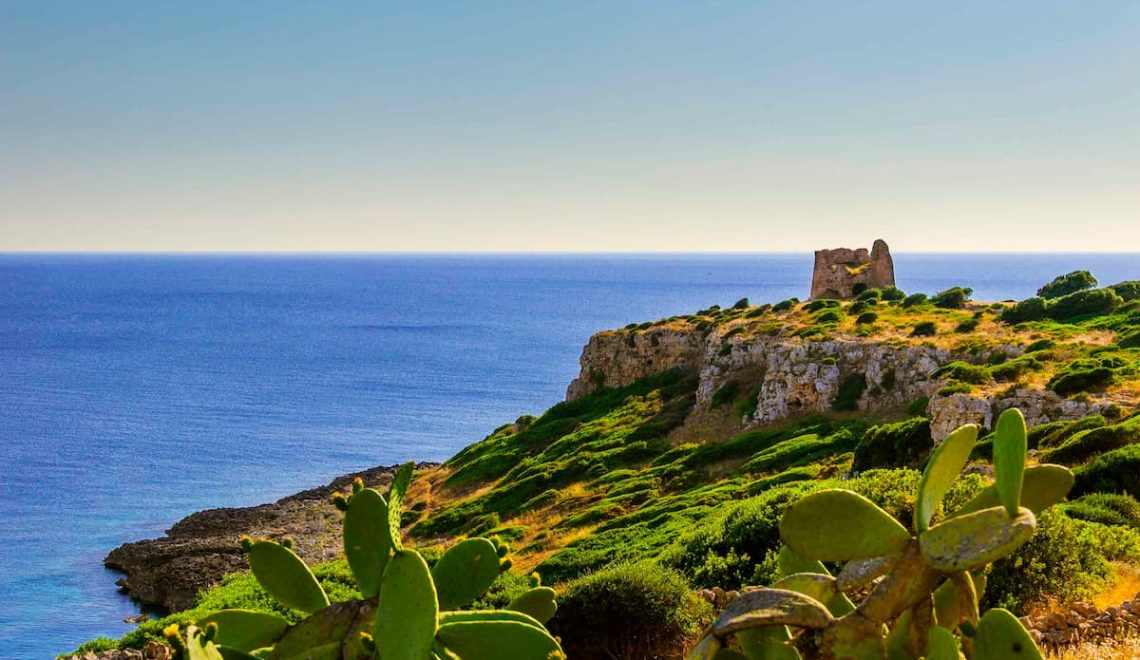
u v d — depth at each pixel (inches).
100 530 3061.0
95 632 2114.9
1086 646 445.1
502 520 2257.6
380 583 195.3
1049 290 3693.4
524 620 199.0
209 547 2603.3
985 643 181.0
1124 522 890.1
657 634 626.5
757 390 2544.3
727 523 957.2
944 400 1685.5
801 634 199.3
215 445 4571.9
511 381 6939.0
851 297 3681.1
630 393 3137.3
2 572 2564.0
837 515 189.6
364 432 4982.8
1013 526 171.8
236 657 193.9
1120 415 1496.1
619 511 1978.3
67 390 6358.3
